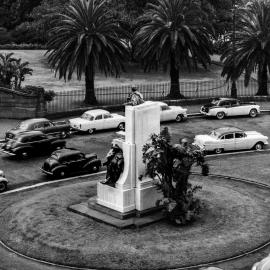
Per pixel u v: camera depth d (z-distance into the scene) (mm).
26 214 25688
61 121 46281
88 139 42688
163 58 53312
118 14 67062
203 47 54250
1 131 44406
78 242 22406
